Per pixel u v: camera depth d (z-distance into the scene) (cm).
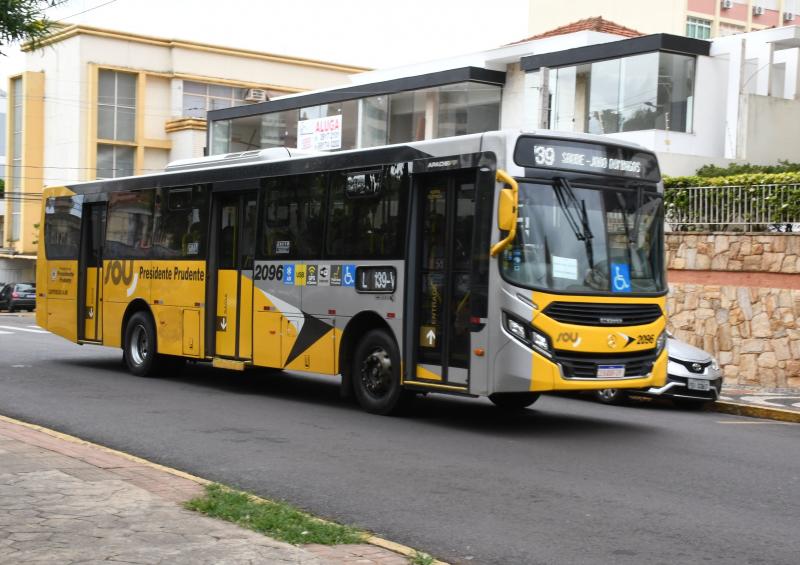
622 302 1152
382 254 1248
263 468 922
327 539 642
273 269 1418
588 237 1142
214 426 1164
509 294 1096
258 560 571
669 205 2017
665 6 5672
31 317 4369
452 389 1155
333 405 1369
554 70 3009
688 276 1966
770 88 2936
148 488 762
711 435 1193
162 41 5572
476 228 1132
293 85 6006
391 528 716
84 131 5372
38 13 1441
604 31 3130
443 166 1175
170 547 593
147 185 1691
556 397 1584
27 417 1211
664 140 2756
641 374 1168
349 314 1292
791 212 1823
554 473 916
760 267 1833
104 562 559
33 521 646
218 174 1530
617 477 905
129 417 1224
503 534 700
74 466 832
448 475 899
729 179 1922
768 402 1516
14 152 5881
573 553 654
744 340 1848
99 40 5391
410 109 3481
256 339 1445
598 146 1174
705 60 2841
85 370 1784
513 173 1109
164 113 5594
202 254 1547
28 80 5631
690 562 636
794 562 637
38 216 5741
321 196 1351
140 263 1691
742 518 757
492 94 3291
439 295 1183
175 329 1600
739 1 5912
